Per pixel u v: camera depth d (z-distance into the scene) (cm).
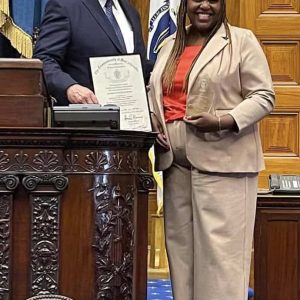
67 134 242
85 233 246
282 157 540
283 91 543
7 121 248
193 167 289
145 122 299
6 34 491
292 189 345
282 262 342
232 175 289
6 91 249
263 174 539
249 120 283
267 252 342
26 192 243
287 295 342
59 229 244
